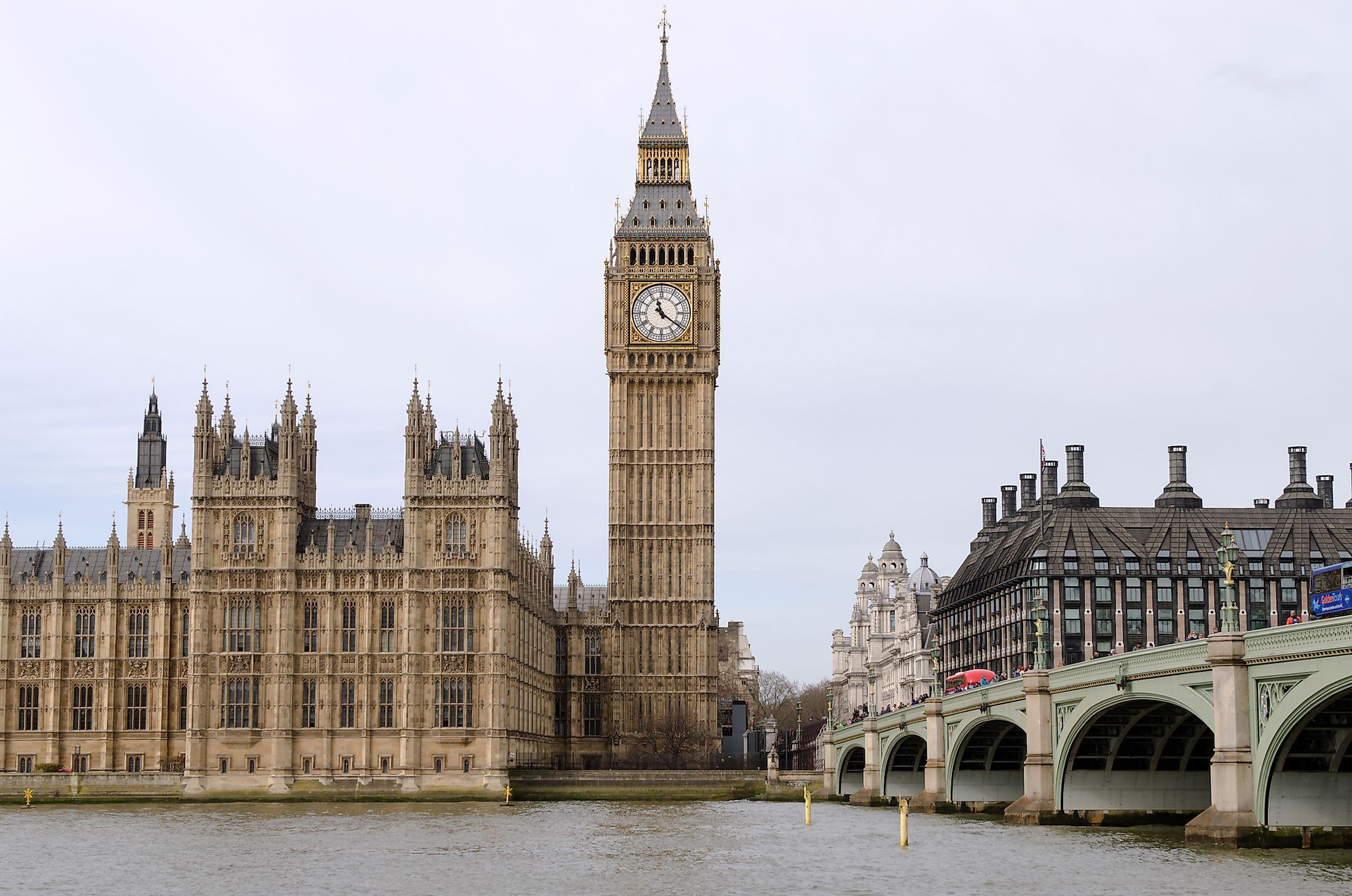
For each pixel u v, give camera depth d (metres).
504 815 148.12
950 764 147.38
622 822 137.75
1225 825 91.19
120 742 189.00
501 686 181.12
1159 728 118.12
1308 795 91.75
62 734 188.50
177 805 169.88
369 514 188.88
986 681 151.38
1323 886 78.75
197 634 180.25
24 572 192.12
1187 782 120.94
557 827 130.88
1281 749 89.81
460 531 183.00
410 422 183.62
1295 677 86.69
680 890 85.44
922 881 87.75
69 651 189.62
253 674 180.62
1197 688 96.50
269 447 187.88
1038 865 92.81
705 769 198.12
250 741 179.50
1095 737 119.56
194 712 179.12
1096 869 90.00
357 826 132.12
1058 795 120.12
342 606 182.12
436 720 180.75
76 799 174.38
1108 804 120.38
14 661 188.75
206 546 181.88
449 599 182.12
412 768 179.25
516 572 190.38
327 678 180.62
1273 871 83.38
